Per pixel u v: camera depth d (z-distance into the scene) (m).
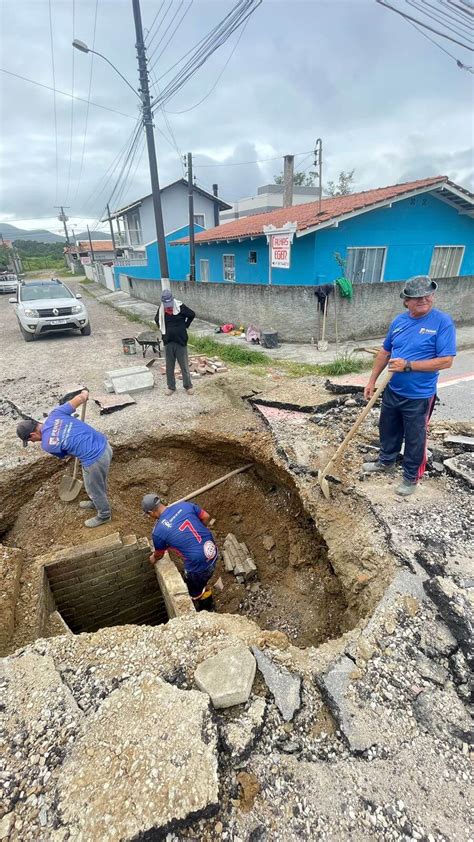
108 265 28.03
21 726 2.20
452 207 12.09
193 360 8.75
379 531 3.52
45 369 8.83
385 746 2.04
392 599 2.81
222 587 4.93
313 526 4.46
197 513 4.34
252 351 9.33
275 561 4.97
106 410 6.23
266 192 27.25
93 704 2.30
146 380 7.13
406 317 3.49
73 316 11.69
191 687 2.37
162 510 4.31
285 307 10.12
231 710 2.23
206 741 2.02
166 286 11.62
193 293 14.05
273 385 7.01
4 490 4.80
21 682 2.46
